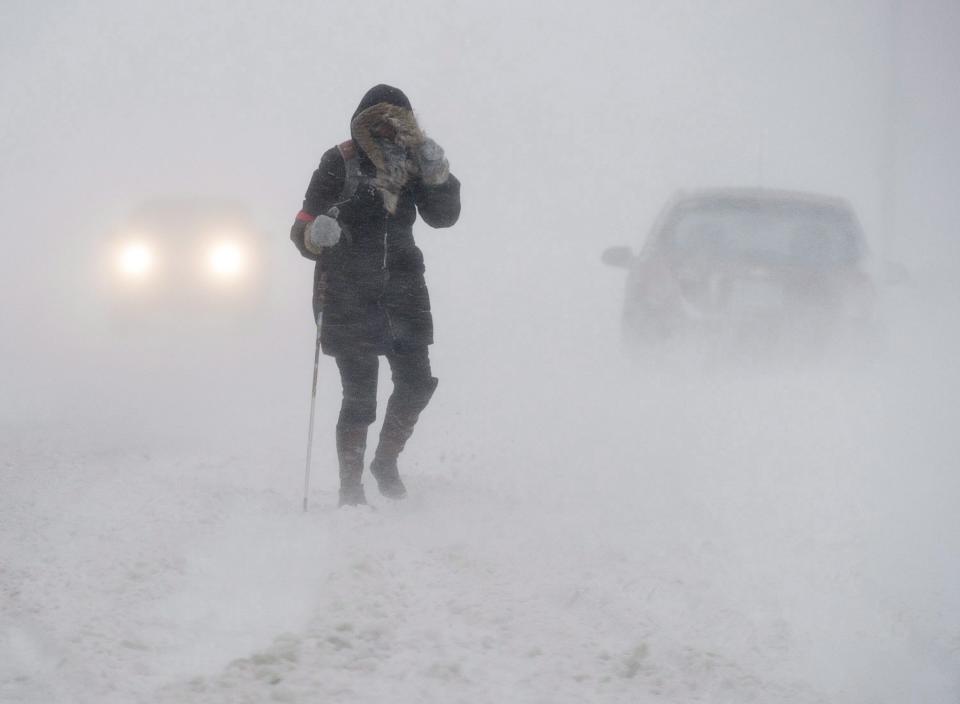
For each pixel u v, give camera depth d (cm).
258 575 1755
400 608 1631
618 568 1853
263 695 1352
